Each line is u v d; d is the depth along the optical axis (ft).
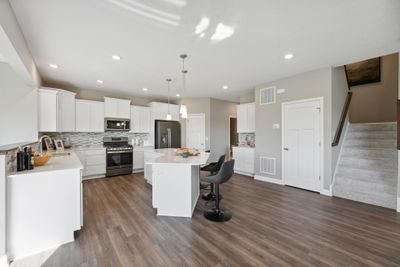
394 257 6.06
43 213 6.49
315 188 12.55
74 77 13.71
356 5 6.11
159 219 8.76
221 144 22.54
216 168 11.21
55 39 8.23
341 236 7.27
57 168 6.92
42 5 6.05
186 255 6.20
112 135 18.89
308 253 6.27
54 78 13.92
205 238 7.19
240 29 7.50
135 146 19.40
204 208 10.07
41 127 12.07
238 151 18.53
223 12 6.45
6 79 10.57
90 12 6.42
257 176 16.12
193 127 21.43
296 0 5.87
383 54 9.85
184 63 11.09
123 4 6.04
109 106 17.39
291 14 6.57
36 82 11.28
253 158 17.15
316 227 7.97
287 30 7.59
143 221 8.56
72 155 10.93
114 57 10.14
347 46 8.99
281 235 7.38
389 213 9.29
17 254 6.08
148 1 5.89
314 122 12.53
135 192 12.62
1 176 5.72
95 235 7.39
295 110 13.52
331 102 11.75
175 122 20.92
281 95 14.34
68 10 6.31
